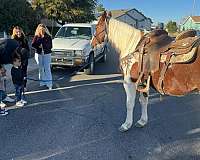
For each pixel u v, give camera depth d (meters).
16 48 7.08
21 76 7.42
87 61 11.68
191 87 4.55
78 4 43.16
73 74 11.91
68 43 11.95
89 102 8.05
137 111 7.32
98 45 7.04
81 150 5.21
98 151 5.19
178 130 6.22
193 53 4.39
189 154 5.17
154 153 5.19
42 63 9.09
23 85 7.58
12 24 25.88
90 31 12.98
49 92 8.94
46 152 5.11
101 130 6.11
